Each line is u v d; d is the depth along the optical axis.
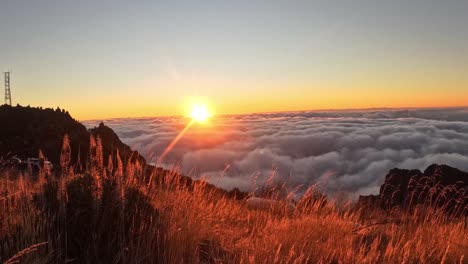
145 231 4.80
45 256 4.00
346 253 5.60
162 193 6.42
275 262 4.62
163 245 4.75
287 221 7.09
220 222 6.83
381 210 9.67
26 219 4.30
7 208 4.85
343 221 7.47
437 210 8.35
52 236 4.38
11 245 3.98
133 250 4.38
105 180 5.05
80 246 4.38
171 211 5.71
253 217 7.59
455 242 6.81
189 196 6.75
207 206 7.02
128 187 5.29
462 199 8.75
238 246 5.45
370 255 5.53
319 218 7.38
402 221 8.49
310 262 5.37
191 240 5.12
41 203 4.65
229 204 7.84
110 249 4.45
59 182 4.85
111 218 4.71
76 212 4.50
